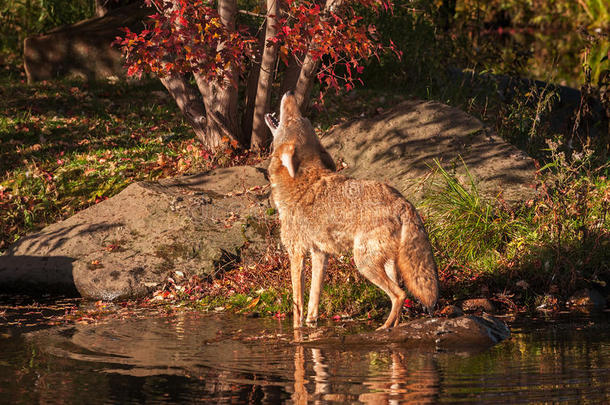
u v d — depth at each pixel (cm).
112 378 675
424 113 1552
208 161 1620
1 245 1396
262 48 1692
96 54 2125
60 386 650
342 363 723
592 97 1764
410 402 585
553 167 1411
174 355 769
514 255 1104
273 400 600
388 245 855
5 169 1609
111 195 1509
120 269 1187
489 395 599
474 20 2623
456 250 1129
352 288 1050
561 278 1069
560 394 597
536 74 2766
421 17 2217
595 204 1196
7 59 2431
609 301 1043
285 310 1038
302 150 923
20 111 1878
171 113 1923
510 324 911
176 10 1399
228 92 1628
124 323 965
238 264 1216
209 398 608
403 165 1422
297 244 917
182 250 1225
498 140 1458
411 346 798
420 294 859
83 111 1906
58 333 897
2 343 838
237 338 860
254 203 1346
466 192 1230
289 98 945
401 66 2138
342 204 877
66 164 1617
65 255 1253
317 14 1389
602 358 717
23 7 2561
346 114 1881
